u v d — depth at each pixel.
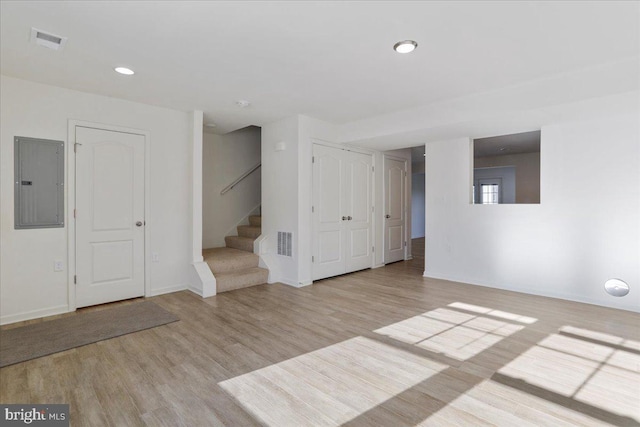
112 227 3.73
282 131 4.67
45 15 2.08
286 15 2.10
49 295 3.33
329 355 2.46
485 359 2.38
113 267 3.74
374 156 5.73
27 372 2.23
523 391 1.98
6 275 3.10
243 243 5.27
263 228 5.01
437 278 4.95
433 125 3.96
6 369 2.27
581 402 1.87
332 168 4.96
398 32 2.32
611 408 1.81
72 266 3.46
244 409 1.84
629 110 3.15
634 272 3.34
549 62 2.83
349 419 1.75
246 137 6.11
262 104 3.97
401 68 2.93
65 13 2.06
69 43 2.45
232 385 2.07
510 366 2.28
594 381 2.08
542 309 3.44
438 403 1.88
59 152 3.37
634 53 2.67
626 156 3.37
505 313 3.33
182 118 4.26
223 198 5.80
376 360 2.38
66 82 3.23
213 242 5.66
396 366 2.29
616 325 2.98
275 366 2.30
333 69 2.95
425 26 2.25
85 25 2.21
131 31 2.29
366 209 5.60
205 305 3.66
